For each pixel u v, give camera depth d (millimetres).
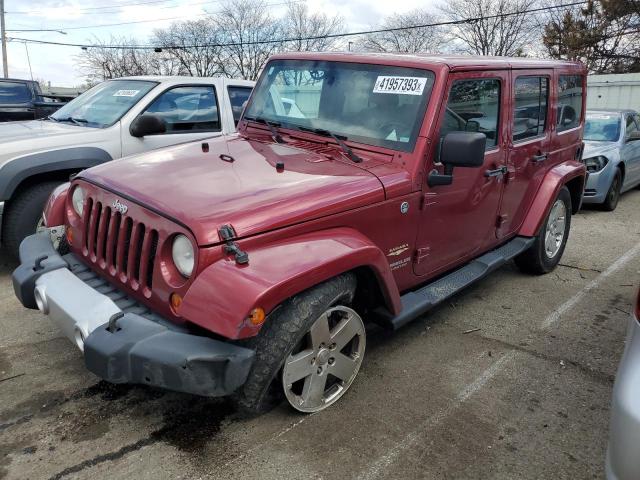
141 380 2449
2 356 3600
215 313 2350
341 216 2928
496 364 3709
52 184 5023
